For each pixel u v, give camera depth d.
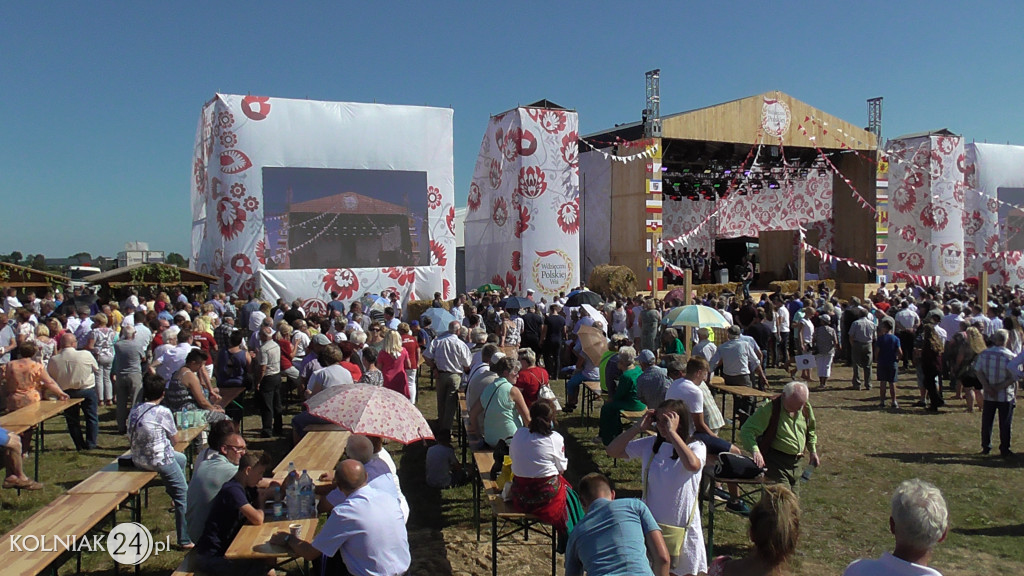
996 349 8.81
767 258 34.06
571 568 3.70
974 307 13.93
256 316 13.52
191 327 10.32
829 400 12.27
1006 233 29.42
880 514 6.88
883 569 2.80
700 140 23.84
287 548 4.27
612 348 9.32
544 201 20.53
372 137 19.05
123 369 9.60
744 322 14.62
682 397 5.94
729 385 9.53
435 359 9.50
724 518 6.75
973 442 9.48
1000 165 29.38
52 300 14.92
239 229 17.78
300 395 10.39
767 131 25.14
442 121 19.84
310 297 18.41
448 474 7.63
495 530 5.35
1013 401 8.77
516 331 13.16
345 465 4.25
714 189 30.38
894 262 29.03
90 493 5.22
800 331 14.24
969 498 7.29
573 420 10.52
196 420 7.13
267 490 5.12
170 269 18.05
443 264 19.83
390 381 9.13
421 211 19.58
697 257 31.38
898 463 8.53
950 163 27.80
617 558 3.48
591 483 3.91
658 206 22.86
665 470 4.55
